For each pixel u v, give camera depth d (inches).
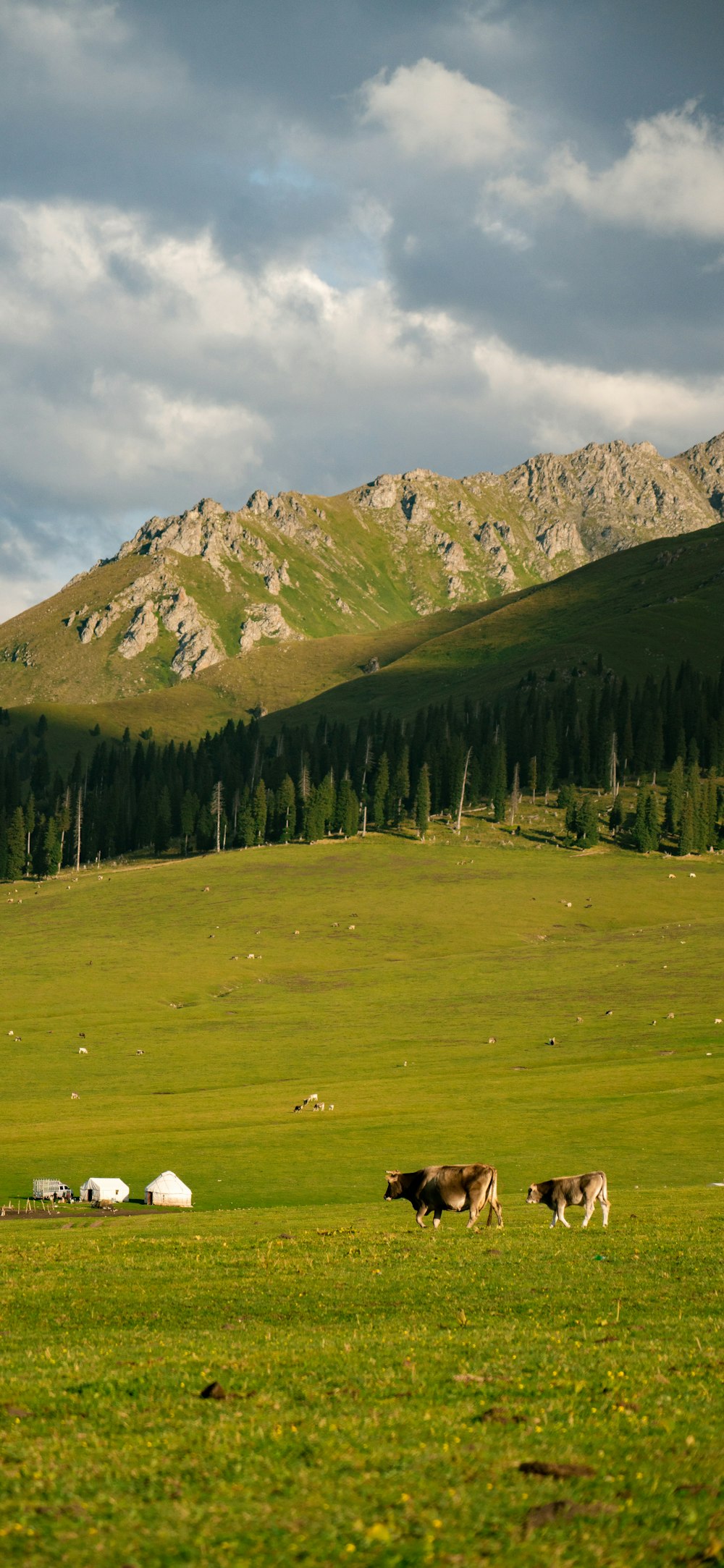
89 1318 1047.0
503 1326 926.4
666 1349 813.2
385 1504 510.0
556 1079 3823.8
